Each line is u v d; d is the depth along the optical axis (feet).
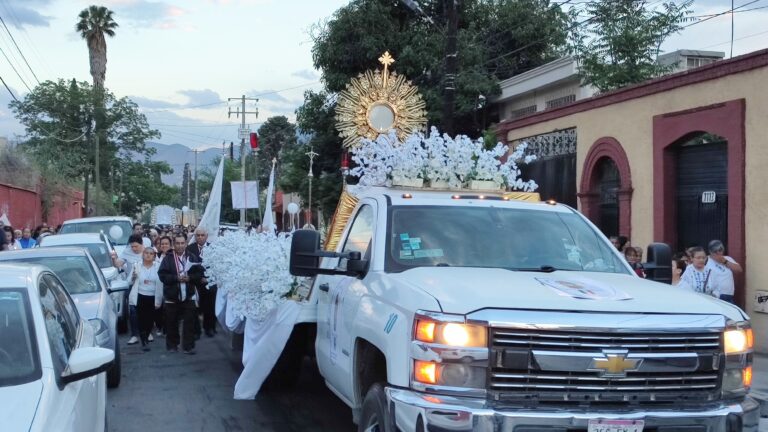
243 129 144.15
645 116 46.83
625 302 15.03
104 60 172.55
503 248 18.90
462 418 13.71
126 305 46.01
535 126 60.95
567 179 56.90
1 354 14.10
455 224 19.39
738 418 14.64
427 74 85.25
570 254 19.13
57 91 166.91
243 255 27.86
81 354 14.69
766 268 37.37
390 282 17.08
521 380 14.14
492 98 84.02
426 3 86.33
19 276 16.38
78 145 167.84
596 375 14.20
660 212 45.29
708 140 45.19
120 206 192.13
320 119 91.30
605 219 53.06
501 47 89.86
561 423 13.76
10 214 101.04
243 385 26.30
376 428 16.48
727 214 40.81
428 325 14.47
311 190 95.91
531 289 15.39
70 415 13.29
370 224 20.43
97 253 48.21
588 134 53.26
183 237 40.16
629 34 60.59
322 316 22.50
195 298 39.81
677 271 38.19
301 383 30.81
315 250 19.01
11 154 113.39
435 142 23.85
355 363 18.37
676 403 14.64
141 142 180.24
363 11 84.38
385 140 24.21
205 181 284.20
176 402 28.19
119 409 27.12
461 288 15.31
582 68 64.39
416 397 14.35
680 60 67.92
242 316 29.17
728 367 14.98
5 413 12.46
